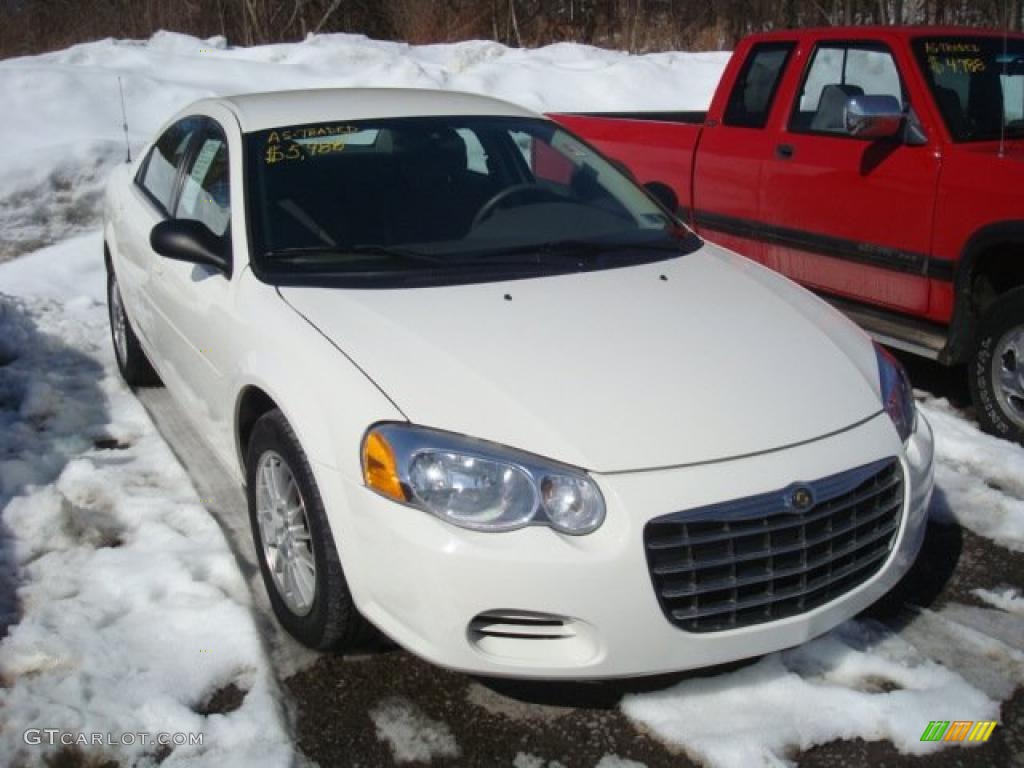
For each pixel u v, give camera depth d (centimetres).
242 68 1255
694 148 637
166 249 374
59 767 278
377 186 387
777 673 311
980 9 1570
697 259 394
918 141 508
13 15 1850
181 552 377
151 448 469
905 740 286
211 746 283
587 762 281
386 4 2059
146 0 1923
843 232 543
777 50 595
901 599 358
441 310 329
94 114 995
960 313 486
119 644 324
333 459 291
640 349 314
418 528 271
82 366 579
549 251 375
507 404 286
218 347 363
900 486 310
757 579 279
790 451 288
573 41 1998
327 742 289
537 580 265
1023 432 464
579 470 271
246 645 324
